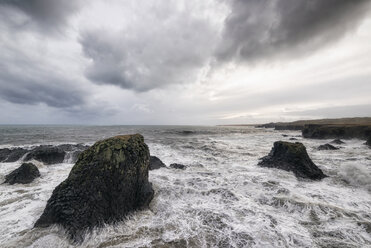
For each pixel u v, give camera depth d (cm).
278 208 598
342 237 430
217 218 530
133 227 491
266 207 605
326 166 1159
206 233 455
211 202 648
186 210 586
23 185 838
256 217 532
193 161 1438
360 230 455
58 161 1367
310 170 950
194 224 500
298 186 809
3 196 696
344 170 952
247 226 483
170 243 418
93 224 473
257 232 454
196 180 877
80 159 566
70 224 454
